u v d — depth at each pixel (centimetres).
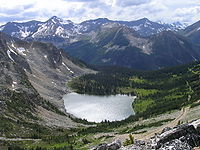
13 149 11788
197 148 3825
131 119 18738
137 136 10612
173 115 14138
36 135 14612
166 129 5128
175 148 3434
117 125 17325
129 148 4234
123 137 11531
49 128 17138
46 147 12531
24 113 18412
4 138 13388
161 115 15812
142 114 19800
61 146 12394
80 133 15588
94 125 19912
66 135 15100
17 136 14175
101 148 5022
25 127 15862
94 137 13425
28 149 11856
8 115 16838
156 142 4103
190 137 4009
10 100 19238
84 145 11912
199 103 14638
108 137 12462
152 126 12675
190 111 13550
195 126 4338
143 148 4125
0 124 14938
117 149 4653
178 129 4144
